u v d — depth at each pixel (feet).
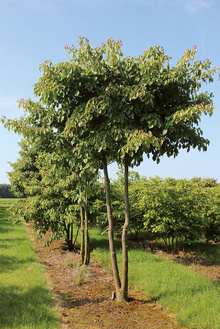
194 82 15.11
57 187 27.86
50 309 13.91
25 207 28.94
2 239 32.89
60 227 29.01
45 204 27.40
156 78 13.91
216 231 34.32
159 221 30.66
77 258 25.96
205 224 31.73
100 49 15.70
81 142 15.29
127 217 16.49
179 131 15.40
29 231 42.93
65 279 19.85
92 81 15.31
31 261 23.61
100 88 15.48
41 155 21.94
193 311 13.42
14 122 17.26
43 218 28.35
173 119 13.74
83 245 24.43
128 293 17.17
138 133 13.32
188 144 16.58
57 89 15.21
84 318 13.46
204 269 24.53
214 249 31.81
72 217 26.12
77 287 18.19
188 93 15.70
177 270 20.92
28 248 28.30
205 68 14.75
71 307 14.88
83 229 24.56
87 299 16.06
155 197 30.01
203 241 36.63
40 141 17.84
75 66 15.05
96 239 35.32
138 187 36.24
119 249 29.40
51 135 16.79
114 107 14.60
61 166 20.75
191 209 30.71
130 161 16.60
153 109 15.26
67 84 15.38
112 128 14.39
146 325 12.74
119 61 15.17
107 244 32.37
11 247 28.30
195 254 30.07
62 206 27.78
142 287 17.63
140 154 15.93
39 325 11.82
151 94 14.12
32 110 17.70
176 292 16.30
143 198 30.76
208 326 12.03
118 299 15.81
